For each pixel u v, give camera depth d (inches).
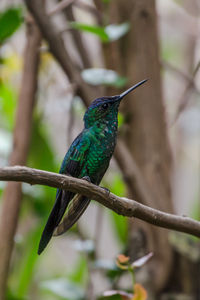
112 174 463.8
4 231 320.8
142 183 358.9
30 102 348.5
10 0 443.2
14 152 342.0
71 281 429.7
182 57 651.5
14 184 325.1
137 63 396.8
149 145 394.6
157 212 235.3
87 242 386.0
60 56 344.5
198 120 636.7
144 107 395.9
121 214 231.3
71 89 349.7
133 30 397.1
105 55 401.4
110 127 301.6
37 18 331.9
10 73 454.6
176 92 598.9
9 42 446.9
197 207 564.1
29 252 418.3
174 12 617.6
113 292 259.9
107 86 402.0
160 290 373.1
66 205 261.0
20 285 409.7
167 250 371.9
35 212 438.0
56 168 438.0
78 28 329.7
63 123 504.7
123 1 399.9
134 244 379.2
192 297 368.5
